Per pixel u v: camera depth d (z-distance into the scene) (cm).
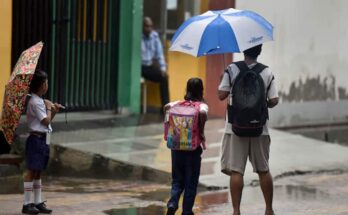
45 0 2669
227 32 1619
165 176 2220
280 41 3375
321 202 2033
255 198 2059
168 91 3153
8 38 2470
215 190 2142
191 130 1647
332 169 2528
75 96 2848
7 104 1653
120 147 2470
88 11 2861
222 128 2953
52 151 2395
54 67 2731
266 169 1684
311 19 3528
